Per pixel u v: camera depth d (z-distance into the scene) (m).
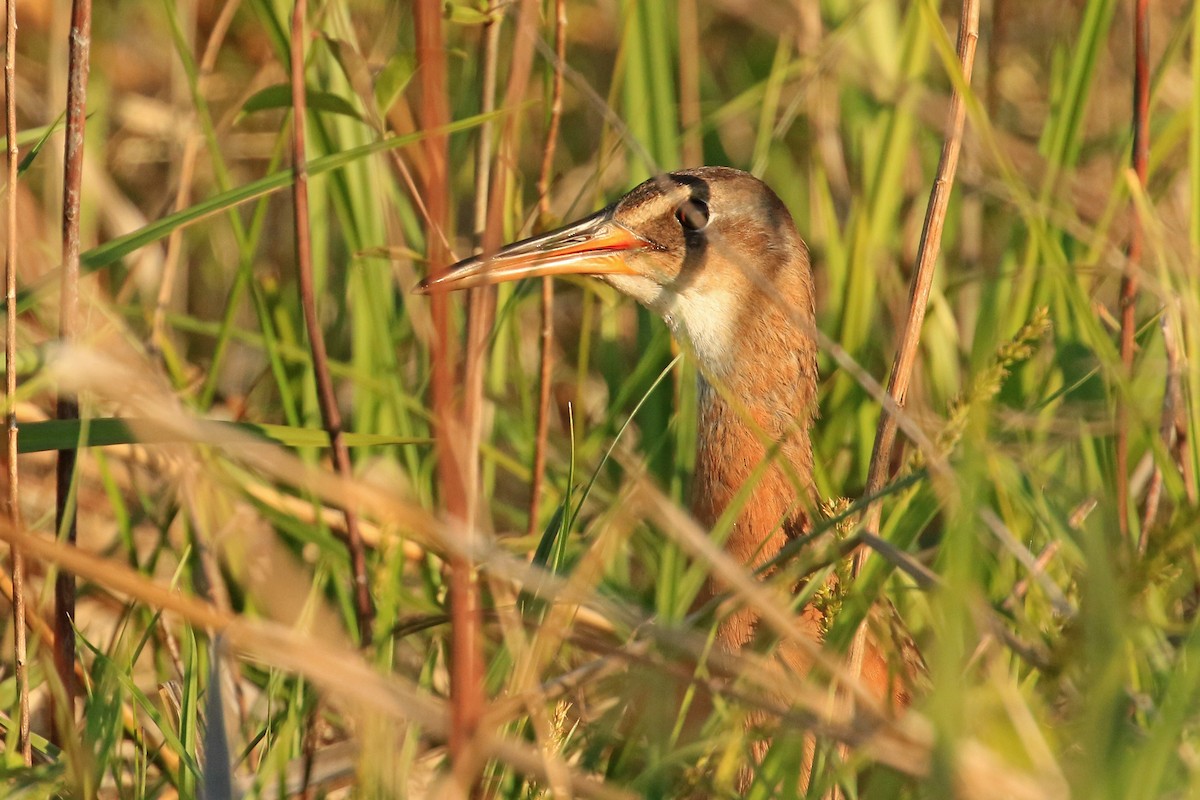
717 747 6.22
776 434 9.02
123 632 7.73
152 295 11.84
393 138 7.78
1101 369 8.64
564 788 5.39
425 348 9.92
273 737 7.40
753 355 9.18
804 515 8.52
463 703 5.17
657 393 10.44
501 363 10.26
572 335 12.45
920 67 10.98
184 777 6.84
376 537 9.31
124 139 12.85
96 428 7.14
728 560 5.62
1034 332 5.88
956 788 4.66
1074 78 10.05
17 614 7.00
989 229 12.42
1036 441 8.59
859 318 10.21
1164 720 5.09
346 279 10.91
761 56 13.69
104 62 12.23
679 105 12.18
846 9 11.57
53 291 9.04
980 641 5.99
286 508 9.20
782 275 9.28
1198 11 8.34
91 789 6.02
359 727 6.11
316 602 7.58
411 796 7.25
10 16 7.35
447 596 8.41
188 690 7.00
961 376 10.76
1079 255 9.84
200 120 9.63
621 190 11.91
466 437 7.02
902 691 7.72
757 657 6.69
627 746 6.93
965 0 7.33
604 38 13.73
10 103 7.37
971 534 4.89
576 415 10.15
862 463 9.79
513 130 8.77
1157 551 5.24
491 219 7.04
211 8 13.14
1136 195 7.37
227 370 12.29
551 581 5.66
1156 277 8.60
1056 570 7.40
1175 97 11.74
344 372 9.32
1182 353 7.57
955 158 7.28
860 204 10.30
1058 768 5.27
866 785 7.08
